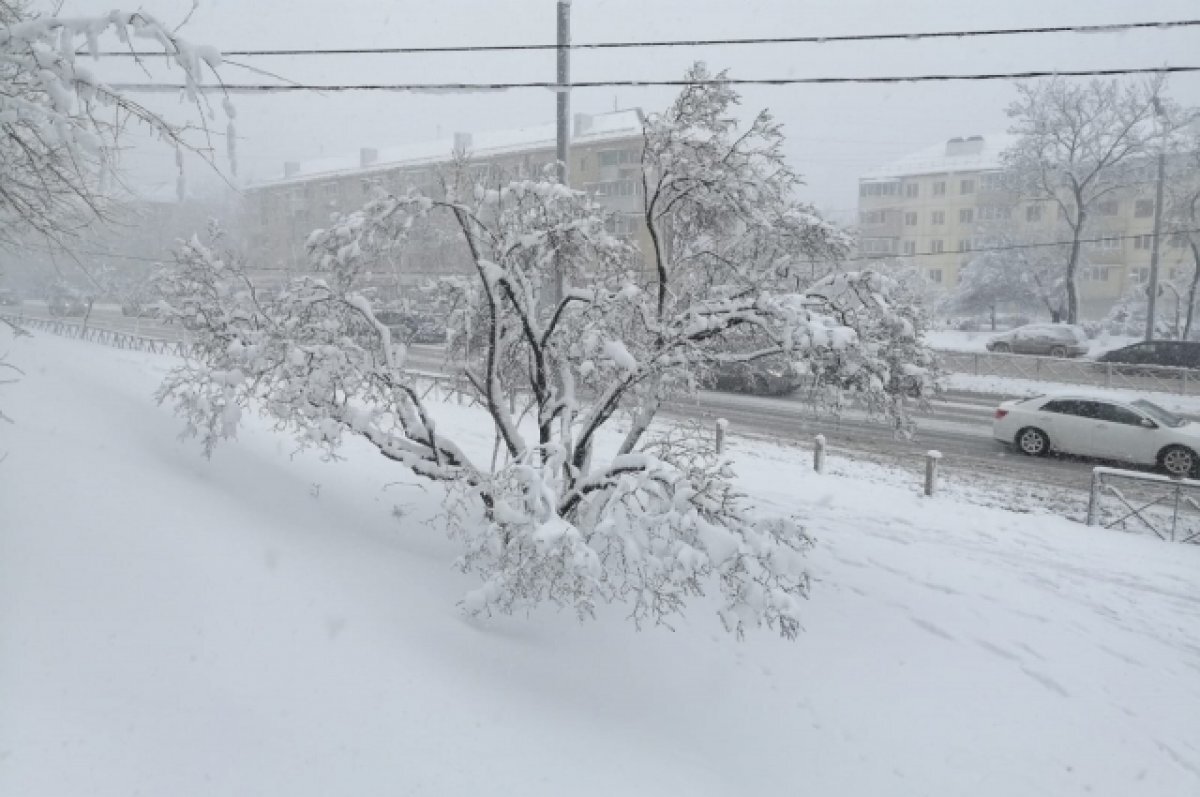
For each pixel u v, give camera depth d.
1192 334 35.41
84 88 5.31
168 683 4.48
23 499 5.84
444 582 7.05
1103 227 53.16
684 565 5.45
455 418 16.66
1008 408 15.66
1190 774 5.82
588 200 8.08
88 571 5.23
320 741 4.43
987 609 8.19
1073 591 8.71
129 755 3.89
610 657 6.47
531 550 5.76
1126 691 6.79
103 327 32.75
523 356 8.60
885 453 15.38
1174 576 9.16
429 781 4.37
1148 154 35.31
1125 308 41.38
